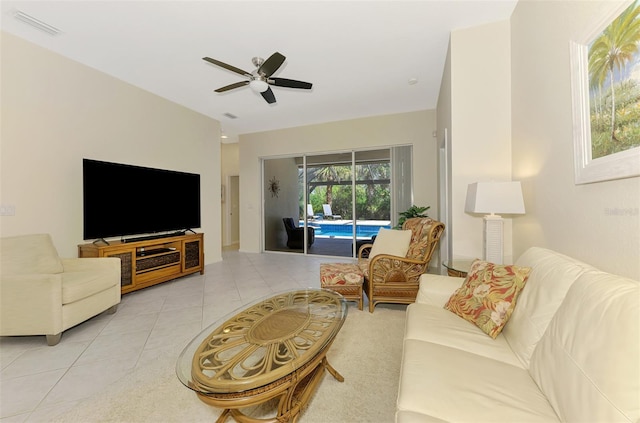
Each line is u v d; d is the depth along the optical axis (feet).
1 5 7.05
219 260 16.71
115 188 10.52
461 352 4.00
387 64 10.40
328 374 5.50
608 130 3.80
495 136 7.91
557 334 3.22
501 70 7.83
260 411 4.59
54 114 9.23
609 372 2.35
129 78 11.25
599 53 3.97
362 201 17.46
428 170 15.48
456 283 6.05
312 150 18.24
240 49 9.26
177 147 13.97
